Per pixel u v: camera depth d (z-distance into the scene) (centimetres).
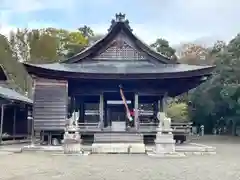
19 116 3441
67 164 1462
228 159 1708
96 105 3641
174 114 5056
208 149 2116
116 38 2894
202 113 5362
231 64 4234
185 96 5716
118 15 2861
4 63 5978
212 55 5897
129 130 2531
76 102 3297
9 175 1125
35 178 1056
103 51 2898
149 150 2083
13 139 3136
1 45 6334
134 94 2845
